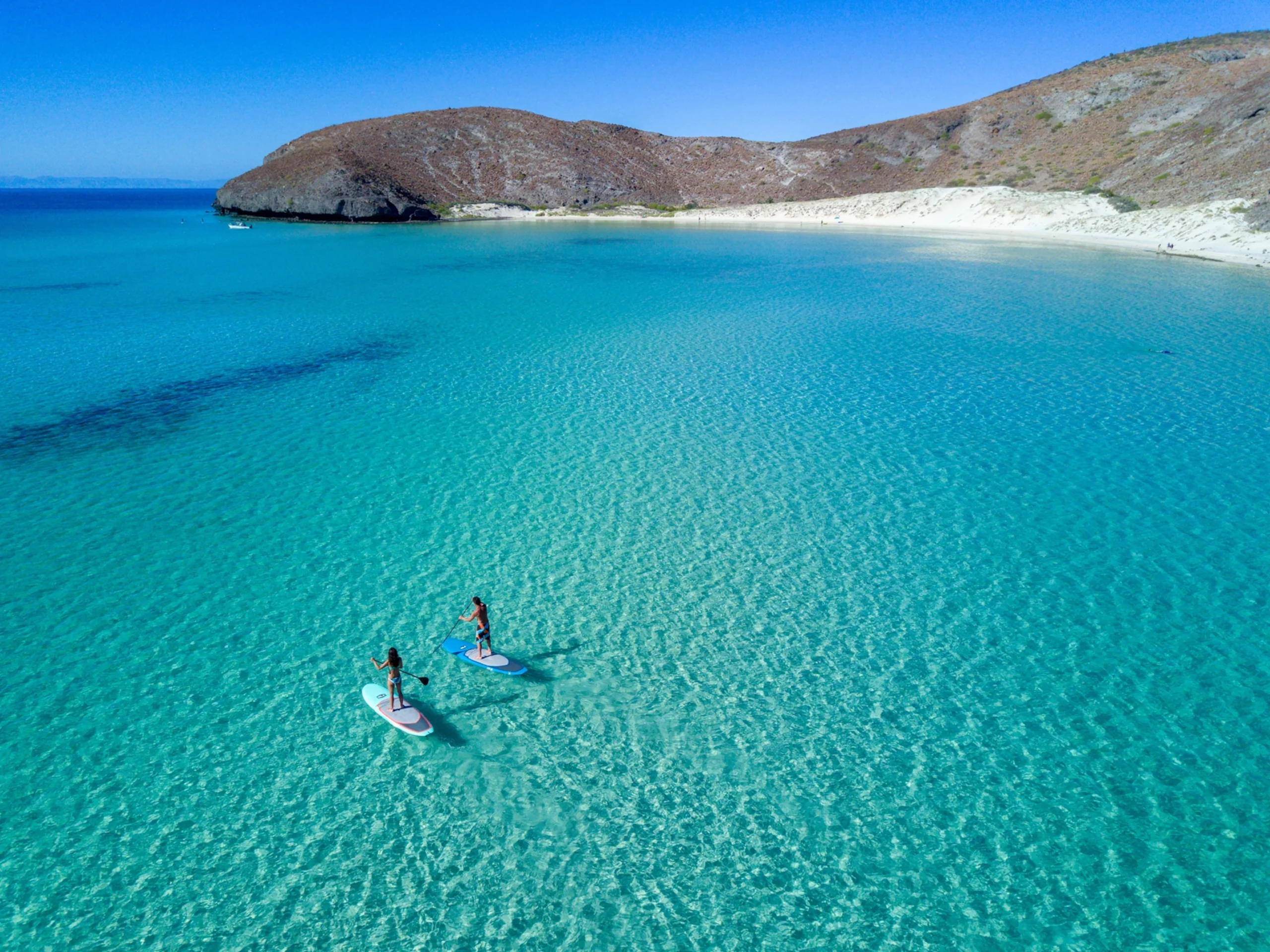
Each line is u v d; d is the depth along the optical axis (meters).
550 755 14.60
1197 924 11.17
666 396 35.62
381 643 17.86
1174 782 13.75
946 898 11.68
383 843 12.66
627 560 21.53
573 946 10.94
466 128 175.50
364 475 27.00
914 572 20.80
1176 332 46.94
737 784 13.89
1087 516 23.73
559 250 95.81
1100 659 17.14
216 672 16.75
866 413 33.16
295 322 52.41
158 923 11.23
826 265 78.31
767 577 20.61
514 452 29.08
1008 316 52.16
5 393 35.97
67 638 17.80
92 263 83.38
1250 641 17.64
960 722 15.34
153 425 32.00
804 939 11.04
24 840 12.57
